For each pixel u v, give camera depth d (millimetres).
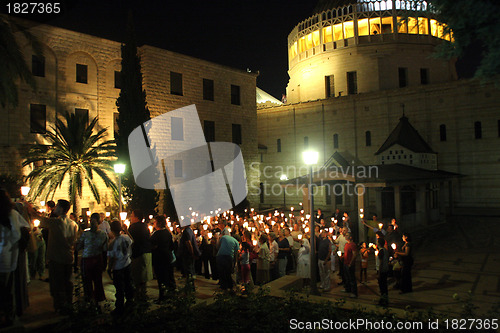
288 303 8328
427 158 36344
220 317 7867
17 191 11523
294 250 15867
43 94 27438
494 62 5043
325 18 50938
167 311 7859
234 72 40969
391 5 46406
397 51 46312
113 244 8102
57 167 24094
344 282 13922
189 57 36125
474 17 5012
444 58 5723
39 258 11609
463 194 38812
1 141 25250
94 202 29359
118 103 26656
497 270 15727
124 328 6965
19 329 6812
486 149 37625
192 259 12219
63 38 28547
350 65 48250
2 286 6664
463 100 38906
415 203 33188
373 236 19203
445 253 20078
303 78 52938
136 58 26766
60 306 7414
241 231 16531
